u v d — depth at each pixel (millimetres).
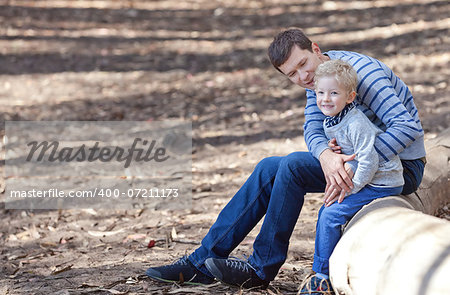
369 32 19125
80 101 14500
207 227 7750
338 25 20531
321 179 5152
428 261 3680
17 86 15852
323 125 5004
